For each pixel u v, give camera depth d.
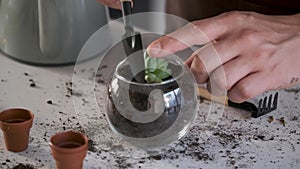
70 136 0.79
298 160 0.84
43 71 1.09
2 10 1.11
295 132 0.91
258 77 0.86
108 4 1.10
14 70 1.09
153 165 0.83
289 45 0.89
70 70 1.10
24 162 0.83
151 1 1.53
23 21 1.09
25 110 0.86
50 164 0.82
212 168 0.82
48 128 0.91
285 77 0.89
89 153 0.85
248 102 0.96
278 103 0.98
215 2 1.23
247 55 0.85
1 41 1.14
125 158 0.84
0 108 0.96
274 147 0.87
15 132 0.83
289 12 1.17
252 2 1.20
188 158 0.84
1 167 0.81
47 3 1.06
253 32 0.87
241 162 0.83
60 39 1.09
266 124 0.93
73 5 1.08
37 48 1.10
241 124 0.93
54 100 0.99
